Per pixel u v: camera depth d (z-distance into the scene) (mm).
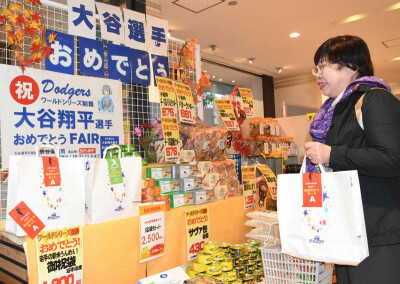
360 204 1200
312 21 5773
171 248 1808
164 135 2119
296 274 1633
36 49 1942
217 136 2424
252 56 7727
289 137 3898
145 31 2689
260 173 2971
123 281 1555
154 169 2043
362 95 1271
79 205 1431
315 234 1299
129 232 1585
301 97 9359
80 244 1402
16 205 1256
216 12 5297
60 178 1381
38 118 1981
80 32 2248
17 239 1313
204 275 1748
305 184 1337
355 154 1194
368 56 1384
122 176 1606
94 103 2264
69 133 2119
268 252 1698
